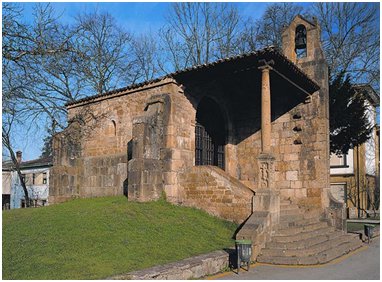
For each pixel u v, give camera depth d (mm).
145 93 16922
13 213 13914
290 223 13695
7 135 17688
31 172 38156
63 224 11391
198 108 17891
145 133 15008
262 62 13391
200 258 9820
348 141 20531
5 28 10812
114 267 8680
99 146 18906
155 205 14352
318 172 16172
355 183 30656
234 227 13570
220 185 14438
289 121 17125
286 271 10273
